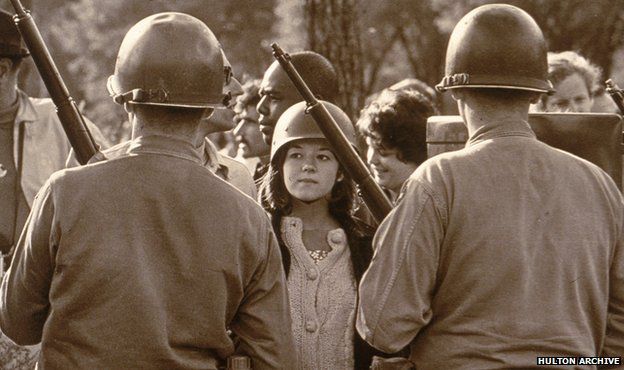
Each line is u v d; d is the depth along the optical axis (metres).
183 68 4.48
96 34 14.02
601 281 4.62
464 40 4.64
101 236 4.41
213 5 13.66
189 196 4.46
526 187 4.56
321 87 6.92
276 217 5.46
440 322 4.59
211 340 4.49
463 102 4.69
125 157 4.49
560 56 7.00
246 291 4.59
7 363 5.89
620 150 5.19
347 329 5.32
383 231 4.62
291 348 4.64
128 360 4.39
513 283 4.50
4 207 6.67
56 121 6.84
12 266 4.58
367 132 6.21
